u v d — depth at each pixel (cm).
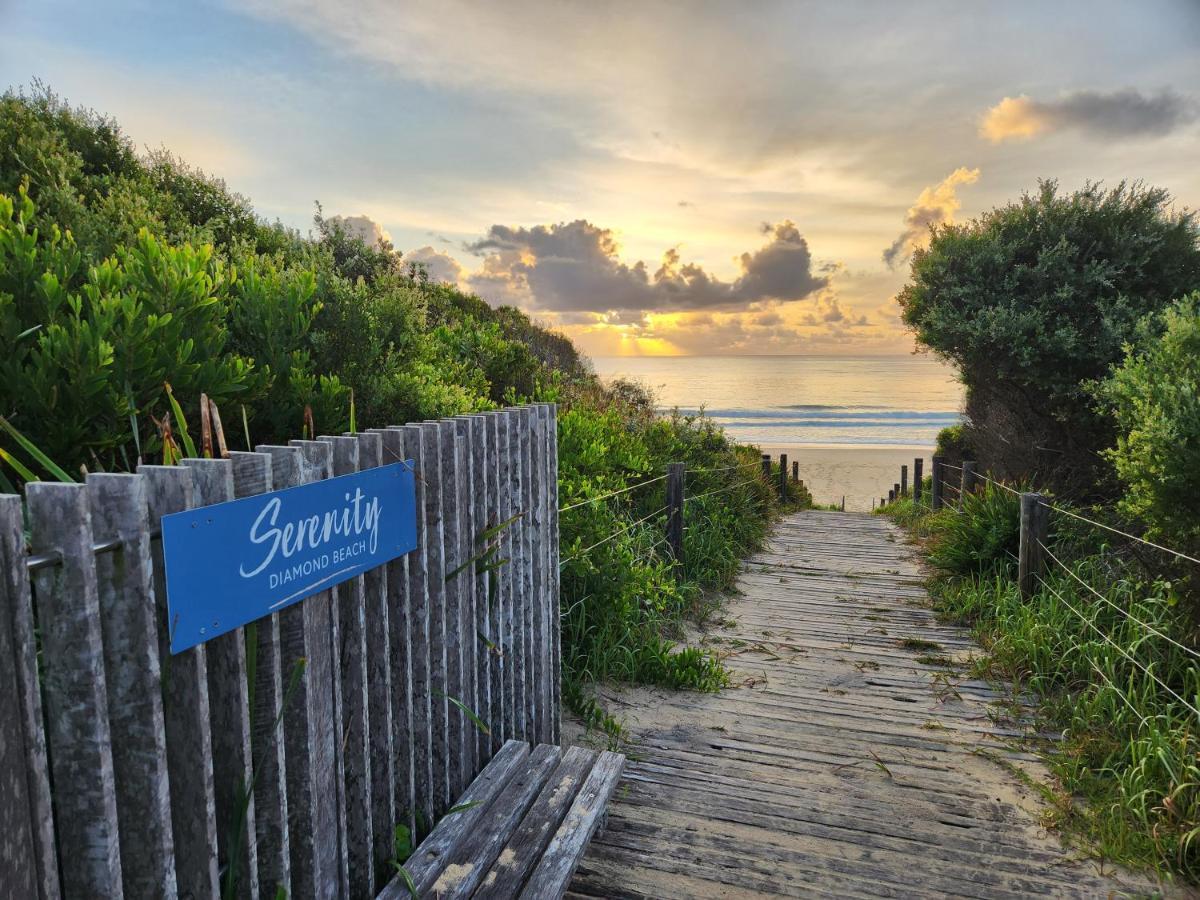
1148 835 298
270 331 365
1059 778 355
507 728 327
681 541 716
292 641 190
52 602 132
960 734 409
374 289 568
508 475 318
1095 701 400
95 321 262
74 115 673
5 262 283
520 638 333
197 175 730
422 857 236
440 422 265
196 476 159
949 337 880
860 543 977
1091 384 699
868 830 316
